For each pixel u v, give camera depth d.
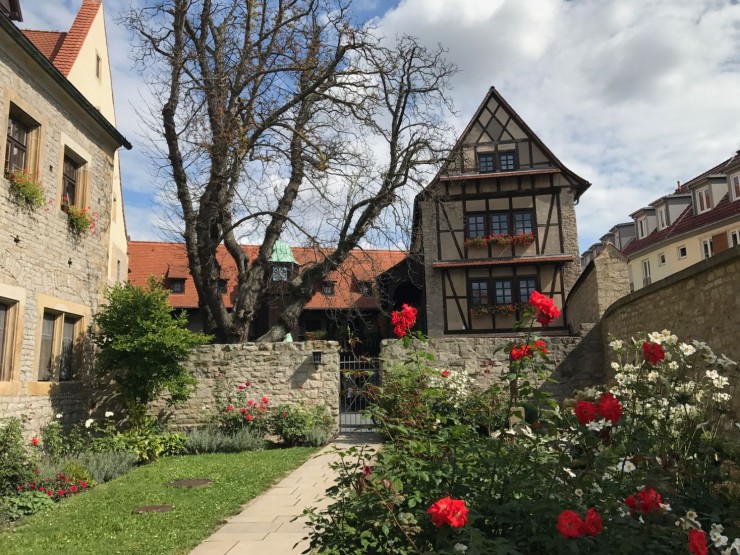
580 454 3.35
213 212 14.27
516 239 20.53
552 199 20.91
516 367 3.37
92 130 11.97
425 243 21.14
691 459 3.48
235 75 14.33
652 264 29.64
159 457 10.65
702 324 7.11
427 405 4.33
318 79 14.56
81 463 8.62
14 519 6.45
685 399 3.62
